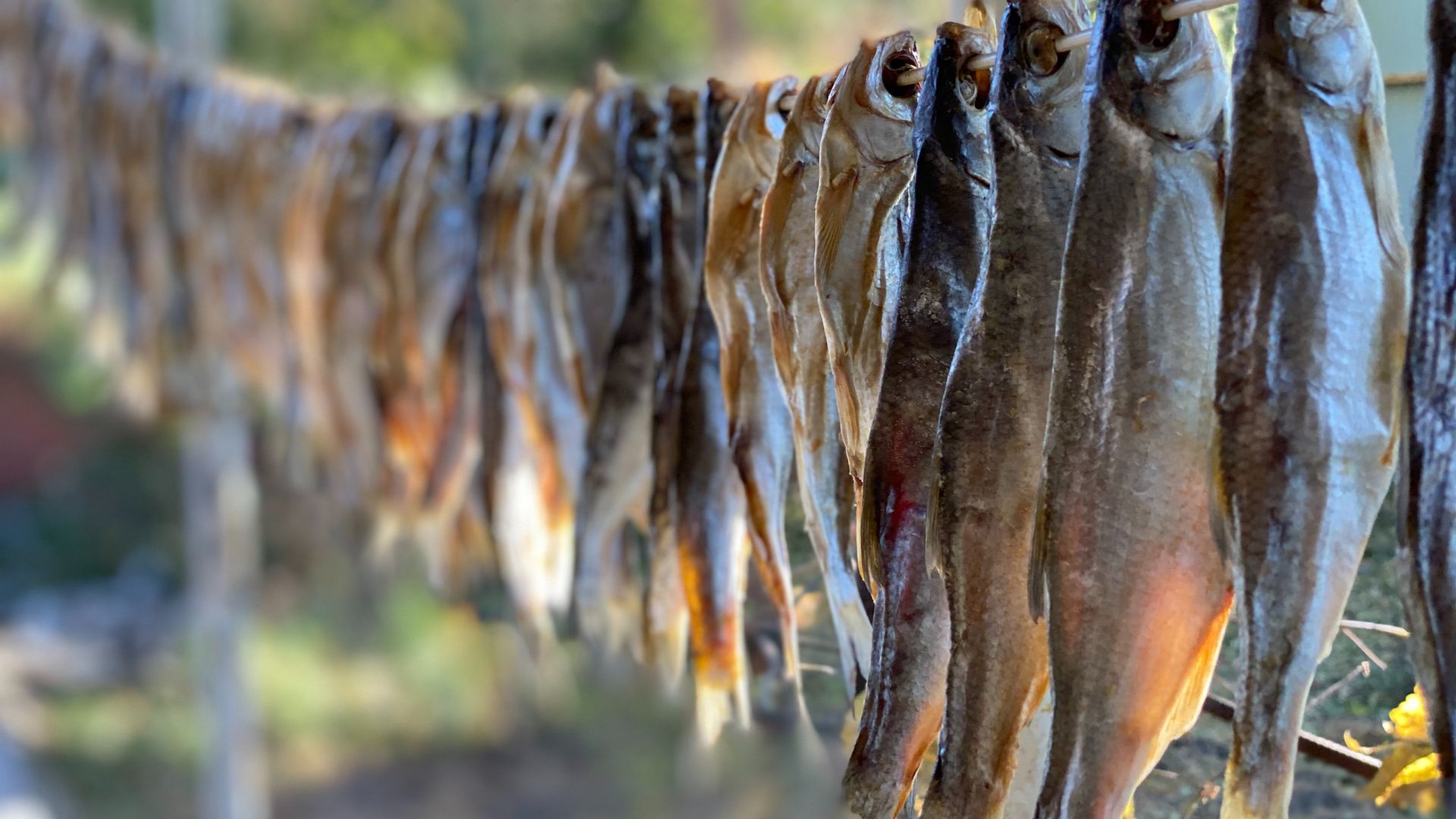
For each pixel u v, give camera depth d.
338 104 1.39
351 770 4.24
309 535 4.84
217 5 1.97
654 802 4.03
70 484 5.46
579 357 1.09
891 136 0.88
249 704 2.28
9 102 1.81
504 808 4.01
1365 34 0.77
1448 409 0.75
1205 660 0.80
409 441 1.30
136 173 1.61
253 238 1.48
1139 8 0.79
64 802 3.88
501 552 1.18
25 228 1.92
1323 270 0.77
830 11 4.13
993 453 0.82
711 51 4.32
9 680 4.64
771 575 0.96
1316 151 0.77
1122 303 0.79
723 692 0.99
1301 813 1.01
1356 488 0.77
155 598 5.22
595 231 1.07
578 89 1.10
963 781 0.82
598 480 1.07
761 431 0.96
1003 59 0.82
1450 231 0.74
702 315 0.99
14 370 5.36
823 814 3.71
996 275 0.82
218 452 2.10
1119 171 0.79
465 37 4.96
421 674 4.63
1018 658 0.82
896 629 0.85
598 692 4.55
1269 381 0.77
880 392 0.85
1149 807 0.98
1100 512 0.79
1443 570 0.75
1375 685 0.96
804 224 0.91
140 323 1.71
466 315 1.20
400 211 1.23
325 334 1.36
